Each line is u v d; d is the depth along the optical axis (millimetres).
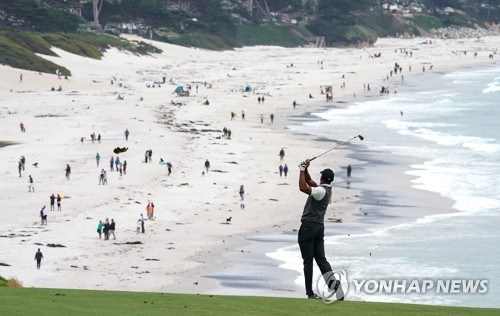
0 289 65812
